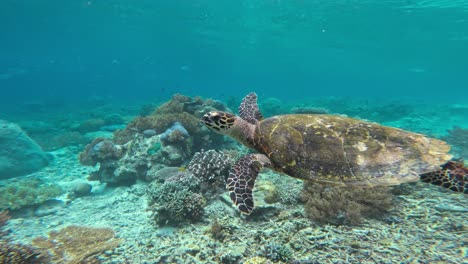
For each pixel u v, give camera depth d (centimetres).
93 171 228
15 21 1105
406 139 80
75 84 2847
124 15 943
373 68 2439
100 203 177
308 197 127
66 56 2917
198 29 1112
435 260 83
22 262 92
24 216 165
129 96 1493
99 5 820
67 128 456
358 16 721
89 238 118
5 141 256
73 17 1017
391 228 103
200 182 152
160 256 103
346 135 81
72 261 99
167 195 132
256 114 113
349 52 1445
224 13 820
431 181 72
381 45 1182
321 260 88
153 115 272
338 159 76
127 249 111
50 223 154
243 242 105
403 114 523
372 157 75
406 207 116
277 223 115
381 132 82
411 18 718
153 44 1759
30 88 2258
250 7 733
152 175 192
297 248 96
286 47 1416
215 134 243
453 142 293
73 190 197
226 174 160
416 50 1317
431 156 75
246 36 1177
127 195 182
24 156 258
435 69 2439
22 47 2134
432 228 100
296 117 92
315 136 82
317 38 1090
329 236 100
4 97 1383
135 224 138
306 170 77
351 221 108
